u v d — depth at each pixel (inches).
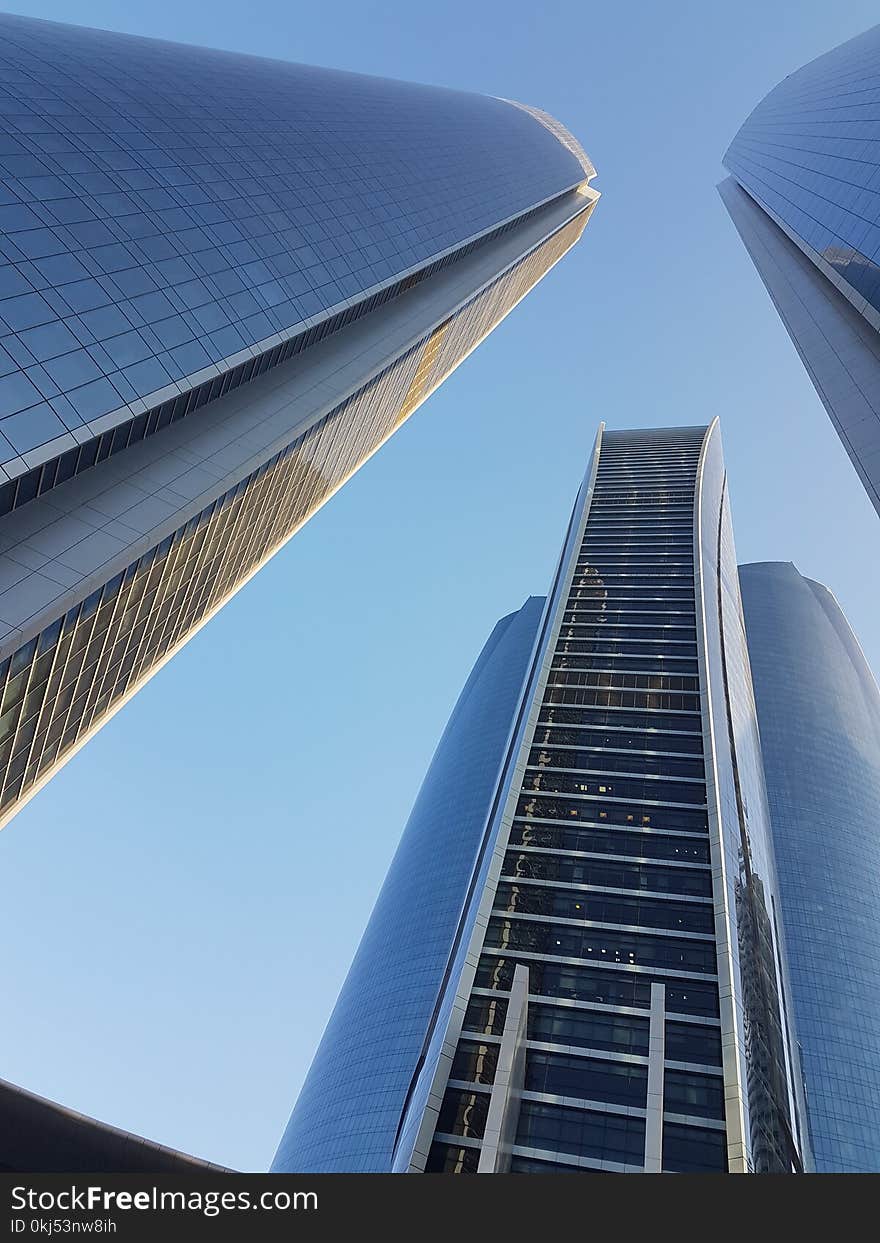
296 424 2625.5
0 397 1710.1
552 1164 2381.9
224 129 3302.2
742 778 4158.5
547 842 3486.7
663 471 6653.5
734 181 6594.5
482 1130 2500.0
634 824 3538.4
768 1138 2613.2
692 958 2955.2
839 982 6117.1
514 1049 2402.8
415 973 6373.0
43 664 1829.5
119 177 2500.0
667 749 3924.7
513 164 6948.8
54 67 2758.4
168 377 2156.7
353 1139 5378.9
